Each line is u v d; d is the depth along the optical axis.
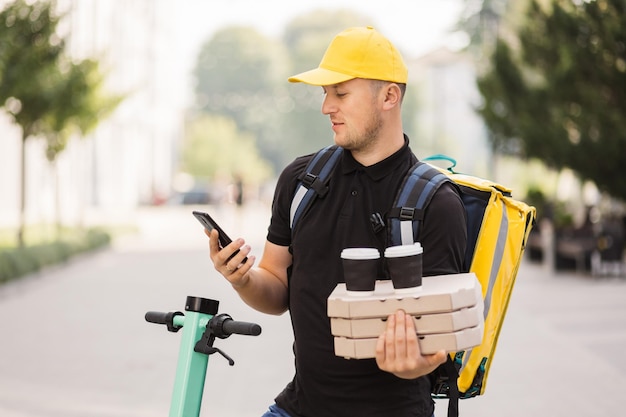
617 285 16.95
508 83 22.16
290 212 3.13
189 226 40.91
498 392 8.17
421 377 2.97
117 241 30.28
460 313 2.53
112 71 21.98
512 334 11.46
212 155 89.75
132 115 53.53
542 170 29.73
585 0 17.45
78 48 25.17
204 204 61.75
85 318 12.91
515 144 24.14
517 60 22.12
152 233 36.06
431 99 97.88
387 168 3.01
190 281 18.23
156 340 11.02
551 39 20.22
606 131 17.55
